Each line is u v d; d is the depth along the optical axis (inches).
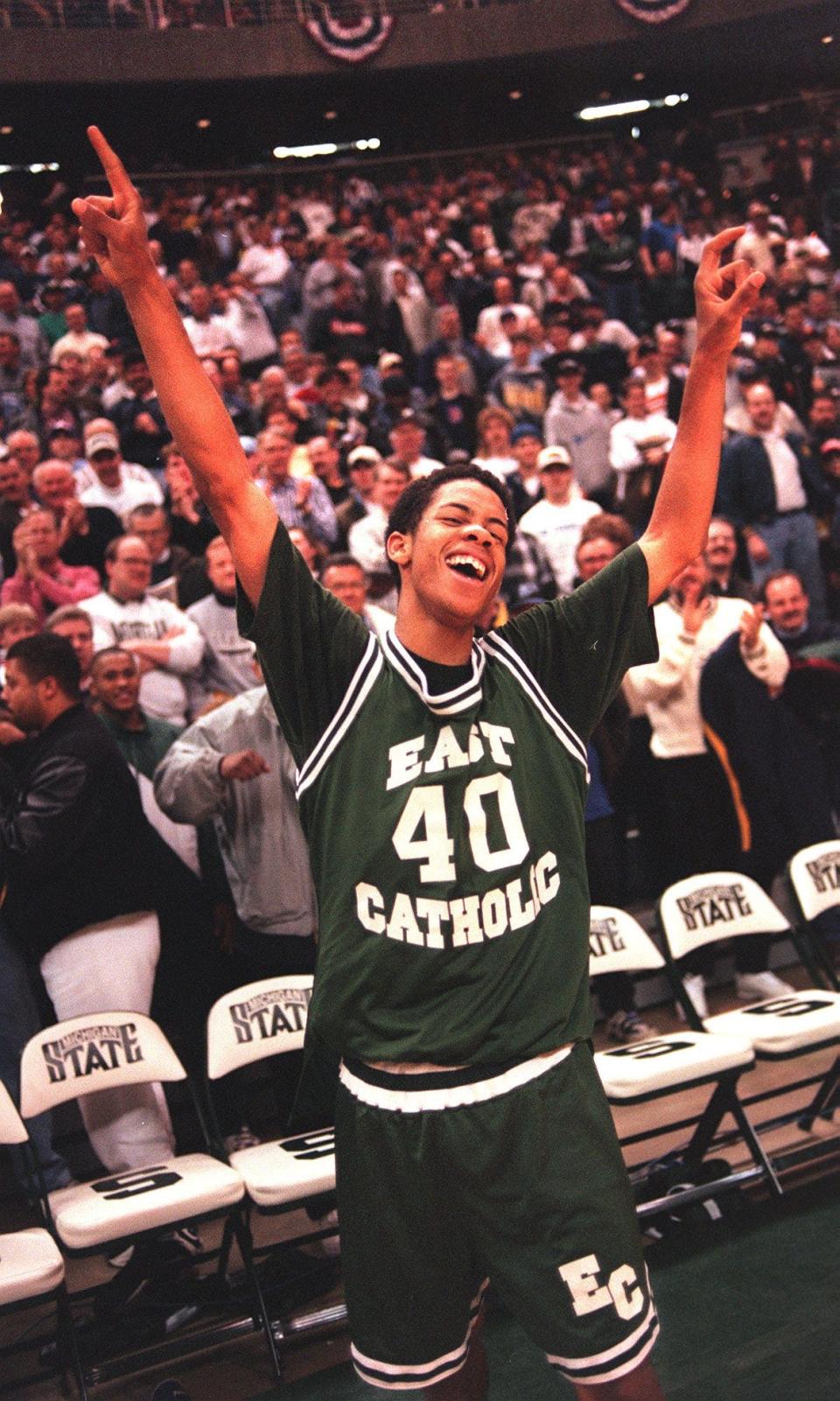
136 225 64.4
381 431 309.7
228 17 522.3
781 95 598.5
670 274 451.8
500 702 69.4
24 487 231.5
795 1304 123.4
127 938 146.5
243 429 317.7
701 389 74.0
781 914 159.9
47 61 494.6
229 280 398.0
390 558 70.6
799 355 382.3
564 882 69.5
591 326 392.2
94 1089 128.0
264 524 67.8
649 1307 68.3
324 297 420.2
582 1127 68.0
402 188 559.2
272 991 138.4
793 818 195.2
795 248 479.8
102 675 165.5
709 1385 111.8
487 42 553.0
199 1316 129.6
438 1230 68.9
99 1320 127.7
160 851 161.5
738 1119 141.6
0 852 144.6
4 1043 146.2
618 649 73.8
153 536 213.9
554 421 309.6
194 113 563.5
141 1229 115.0
